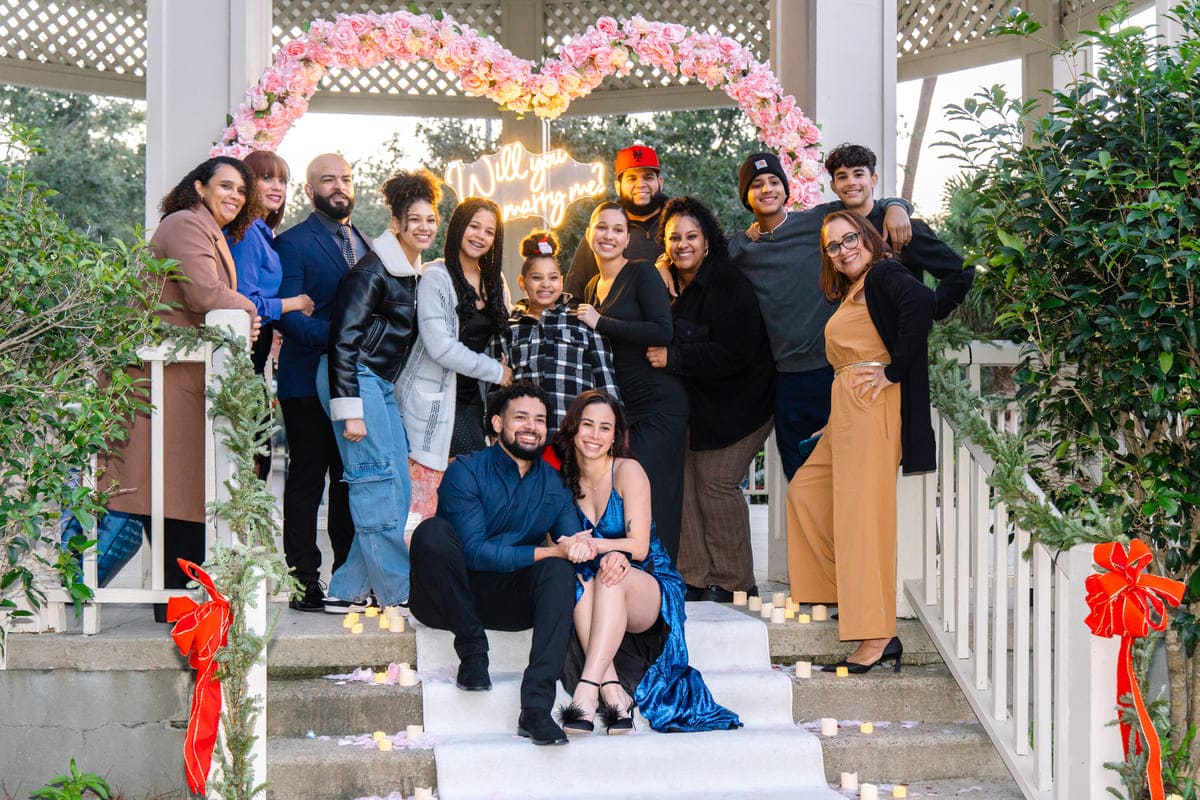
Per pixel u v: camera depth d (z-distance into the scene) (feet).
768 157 15.28
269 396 11.78
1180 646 12.63
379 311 13.26
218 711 10.53
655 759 11.38
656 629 12.18
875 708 12.78
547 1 26.71
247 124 16.24
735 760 11.55
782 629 13.39
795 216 15.06
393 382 13.61
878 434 12.82
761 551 21.15
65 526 12.25
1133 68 12.02
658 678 11.91
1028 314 12.70
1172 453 12.17
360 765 11.13
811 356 14.89
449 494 12.03
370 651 12.50
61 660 11.62
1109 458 12.80
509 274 27.25
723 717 11.93
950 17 23.99
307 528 13.97
